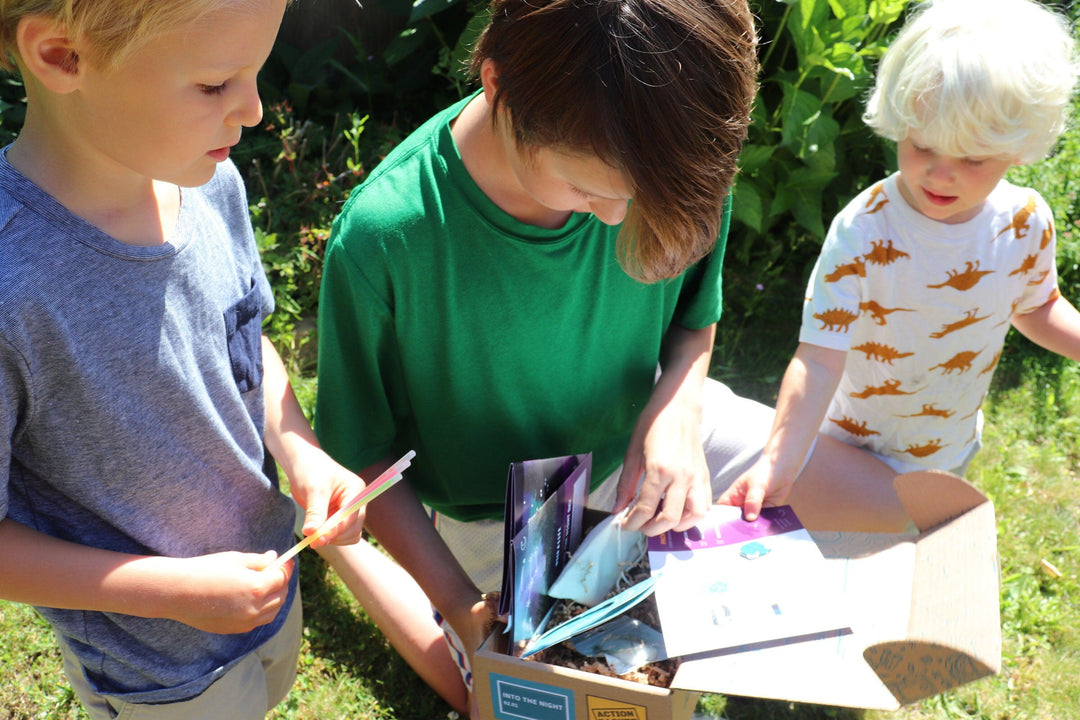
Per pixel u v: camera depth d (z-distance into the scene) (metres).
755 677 1.28
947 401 2.26
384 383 1.74
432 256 1.54
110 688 1.43
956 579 1.41
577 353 1.75
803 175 3.47
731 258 3.61
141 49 0.99
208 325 1.35
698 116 1.11
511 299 1.60
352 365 1.67
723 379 3.24
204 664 1.49
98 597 1.23
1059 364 3.30
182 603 1.25
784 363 3.32
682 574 1.44
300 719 2.18
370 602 2.25
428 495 1.95
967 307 2.11
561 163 1.20
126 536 1.34
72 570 1.23
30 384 1.13
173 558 1.30
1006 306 2.15
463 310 1.60
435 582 1.63
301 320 3.25
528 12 1.17
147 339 1.23
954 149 1.81
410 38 3.78
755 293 3.48
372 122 3.83
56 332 1.13
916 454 2.34
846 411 2.35
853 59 3.33
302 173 3.49
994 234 2.05
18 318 1.09
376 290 1.55
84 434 1.21
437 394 1.74
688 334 1.94
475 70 1.37
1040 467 2.96
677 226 1.18
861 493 2.22
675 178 1.13
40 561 1.22
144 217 1.25
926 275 2.08
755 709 2.26
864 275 2.11
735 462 2.07
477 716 2.06
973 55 1.72
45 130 1.13
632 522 1.51
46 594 1.23
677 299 1.90
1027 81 1.71
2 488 1.17
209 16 0.99
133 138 1.08
